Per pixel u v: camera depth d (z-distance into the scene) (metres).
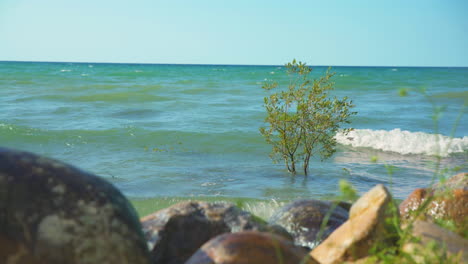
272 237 2.39
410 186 8.24
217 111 20.28
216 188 7.91
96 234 2.08
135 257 2.15
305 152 9.02
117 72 72.12
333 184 8.34
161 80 48.97
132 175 8.79
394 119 19.00
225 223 3.42
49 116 17.70
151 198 7.11
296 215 3.89
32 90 29.80
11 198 2.00
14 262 1.89
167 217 3.35
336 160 10.78
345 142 13.20
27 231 1.96
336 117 8.80
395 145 12.51
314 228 3.76
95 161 10.07
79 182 2.22
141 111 20.03
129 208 2.38
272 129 8.96
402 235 2.43
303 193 7.62
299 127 9.07
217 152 11.38
